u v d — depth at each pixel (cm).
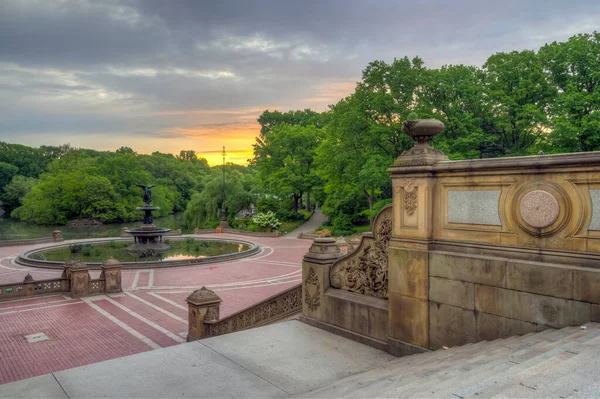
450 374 406
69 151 11944
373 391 395
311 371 632
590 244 497
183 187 11244
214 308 1245
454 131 3309
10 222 8606
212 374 621
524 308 541
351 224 4981
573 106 2567
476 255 595
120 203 8356
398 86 3356
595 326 464
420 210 657
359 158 3688
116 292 2131
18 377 1123
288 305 966
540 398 257
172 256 3338
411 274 669
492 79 3253
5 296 1977
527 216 546
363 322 762
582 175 498
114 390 567
